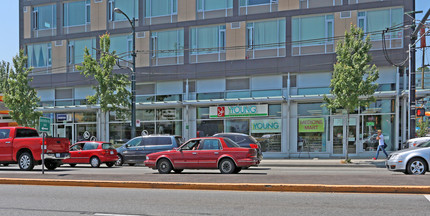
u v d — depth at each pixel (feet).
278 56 80.48
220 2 84.74
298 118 79.41
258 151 56.34
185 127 85.51
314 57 77.97
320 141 77.97
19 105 84.28
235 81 83.82
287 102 79.61
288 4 80.23
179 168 45.47
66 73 94.07
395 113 73.72
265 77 81.82
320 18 78.54
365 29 75.82
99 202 26.66
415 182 29.94
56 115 95.20
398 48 73.46
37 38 96.84
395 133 73.46
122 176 37.27
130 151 64.34
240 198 27.22
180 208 24.30
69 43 95.20
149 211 23.61
